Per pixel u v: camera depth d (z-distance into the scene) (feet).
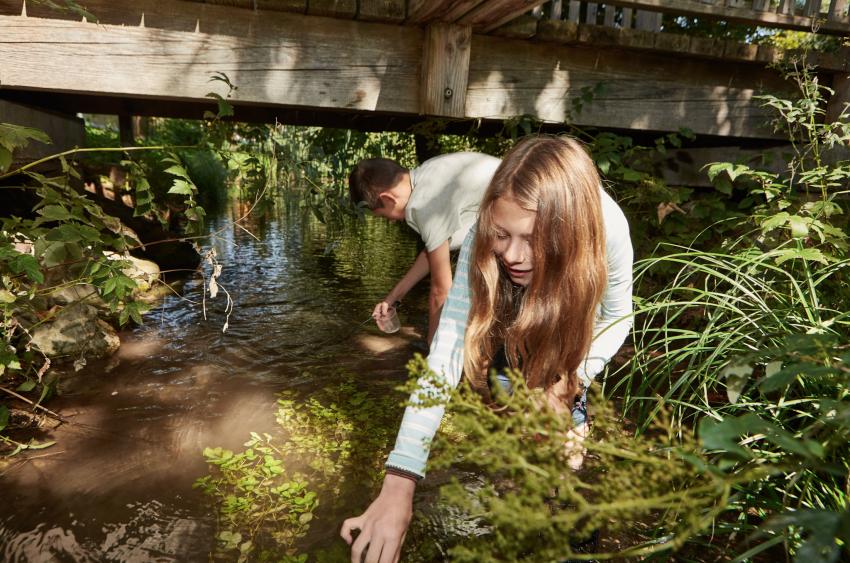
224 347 11.96
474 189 9.50
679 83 13.50
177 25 10.18
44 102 16.05
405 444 4.56
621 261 5.87
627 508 2.16
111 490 7.07
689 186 15.43
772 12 12.80
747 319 7.09
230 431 8.64
